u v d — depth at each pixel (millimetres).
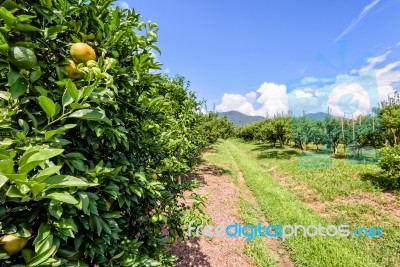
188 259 5324
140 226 2760
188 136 8859
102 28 1871
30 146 1206
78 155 1453
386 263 5414
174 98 9094
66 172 1514
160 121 3035
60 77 1491
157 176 3107
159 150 2867
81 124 1541
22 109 1409
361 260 5375
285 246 6375
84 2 1838
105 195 1990
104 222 1669
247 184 12891
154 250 2842
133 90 2232
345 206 8797
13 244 1127
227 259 5574
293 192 11195
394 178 9969
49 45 1532
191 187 4090
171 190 3602
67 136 1711
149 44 2184
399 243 6105
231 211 8578
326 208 8875
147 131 2764
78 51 1534
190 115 9477
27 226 1228
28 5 1365
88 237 1689
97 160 1964
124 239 2242
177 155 4680
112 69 1888
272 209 8711
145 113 2490
